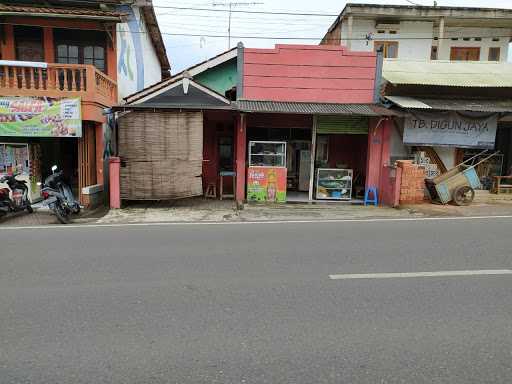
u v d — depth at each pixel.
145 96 11.52
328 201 12.30
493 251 6.22
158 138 10.88
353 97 12.20
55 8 12.41
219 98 11.67
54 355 3.13
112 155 13.32
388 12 16.67
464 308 4.04
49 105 10.21
